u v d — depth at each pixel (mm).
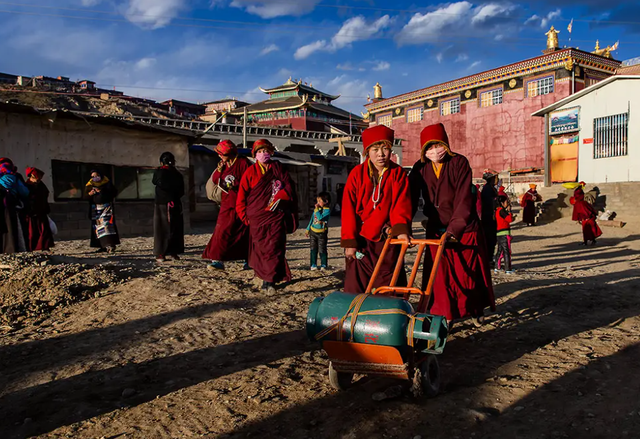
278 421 3064
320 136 37344
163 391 3559
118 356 4266
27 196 8984
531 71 37406
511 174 38125
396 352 3012
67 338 4762
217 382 3684
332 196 29859
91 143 14883
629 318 5387
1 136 12875
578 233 18719
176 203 8531
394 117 48469
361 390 3482
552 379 3611
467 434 2830
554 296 6359
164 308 5578
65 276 6496
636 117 22625
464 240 4324
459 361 4062
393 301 3135
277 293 6238
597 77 37000
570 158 25422
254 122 55781
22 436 2988
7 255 7293
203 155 22547
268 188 6062
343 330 3109
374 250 4203
